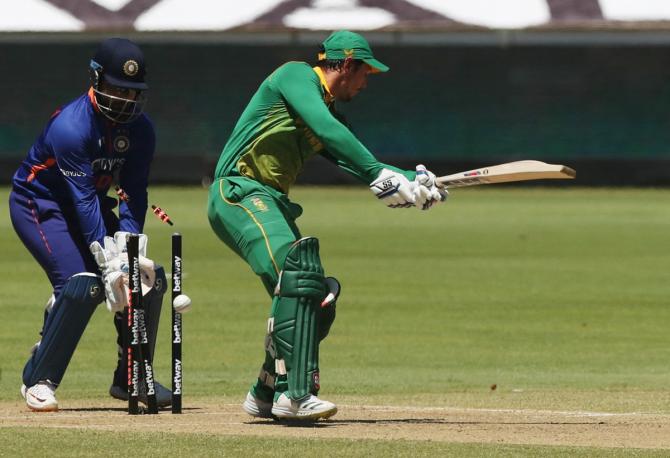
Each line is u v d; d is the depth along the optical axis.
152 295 29.27
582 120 157.62
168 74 157.38
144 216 30.36
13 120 155.50
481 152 158.62
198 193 130.75
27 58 155.38
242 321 50.84
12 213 29.86
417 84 158.50
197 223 97.12
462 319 52.12
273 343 25.98
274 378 27.02
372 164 25.70
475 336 47.75
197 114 157.38
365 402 32.12
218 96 157.62
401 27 138.50
